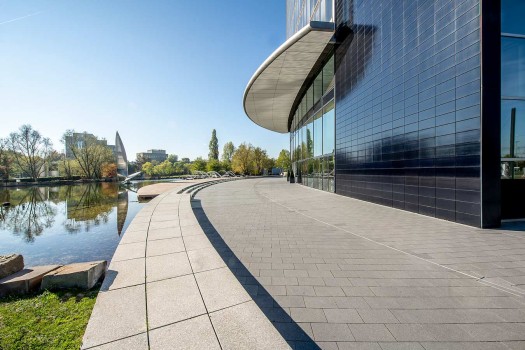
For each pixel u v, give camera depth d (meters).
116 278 3.21
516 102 6.54
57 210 14.48
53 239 7.95
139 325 2.27
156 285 3.02
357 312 2.94
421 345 2.38
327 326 2.69
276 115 28.30
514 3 6.55
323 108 16.70
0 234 8.88
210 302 2.65
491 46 6.11
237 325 2.27
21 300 2.99
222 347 2.00
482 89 6.09
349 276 3.88
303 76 18.23
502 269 4.03
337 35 13.91
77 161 54.09
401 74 8.91
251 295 3.36
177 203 9.90
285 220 7.98
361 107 11.70
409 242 5.45
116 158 65.12
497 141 6.17
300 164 24.20
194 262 3.73
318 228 6.89
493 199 6.21
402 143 8.92
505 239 5.46
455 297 3.24
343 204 10.95
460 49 6.61
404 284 3.60
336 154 14.66
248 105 23.88
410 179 8.59
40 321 2.57
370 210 9.33
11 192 28.77
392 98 9.43
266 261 4.55
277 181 31.44
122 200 18.22
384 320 2.78
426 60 7.75
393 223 7.21
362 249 5.10
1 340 2.28
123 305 2.60
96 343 2.05
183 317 2.39
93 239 7.89
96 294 3.13
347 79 13.08
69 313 2.72
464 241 5.39
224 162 66.25
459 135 6.69
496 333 2.54
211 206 10.95
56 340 2.27
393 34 9.31
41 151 52.72
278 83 19.19
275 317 2.86
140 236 5.11
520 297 3.23
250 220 8.03
